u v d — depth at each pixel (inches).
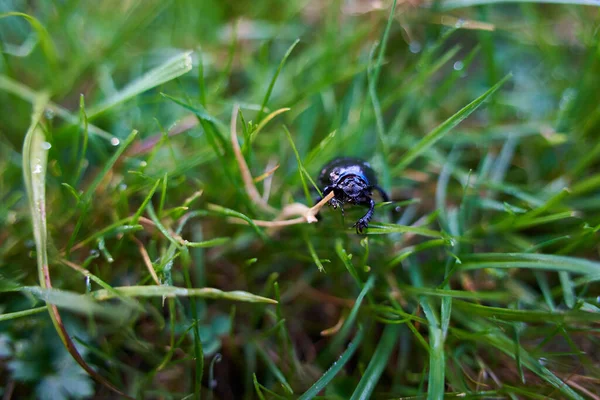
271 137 6.8
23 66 7.2
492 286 6.2
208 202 6.4
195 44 7.5
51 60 6.9
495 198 6.7
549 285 6.3
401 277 6.2
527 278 6.4
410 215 6.7
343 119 7.0
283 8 7.7
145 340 6.0
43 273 5.4
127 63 7.4
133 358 6.0
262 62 7.1
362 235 5.9
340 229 6.0
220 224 6.4
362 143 6.8
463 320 5.9
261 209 6.2
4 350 5.6
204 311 6.1
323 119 7.0
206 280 6.3
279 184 6.6
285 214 6.1
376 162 6.5
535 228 6.5
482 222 6.6
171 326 5.6
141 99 7.0
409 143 6.9
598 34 6.7
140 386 5.8
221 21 7.7
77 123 6.3
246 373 6.0
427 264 6.2
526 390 5.6
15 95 6.9
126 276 6.1
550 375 5.6
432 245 5.8
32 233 6.1
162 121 6.9
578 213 6.6
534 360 5.6
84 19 7.6
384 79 7.3
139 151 6.6
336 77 6.9
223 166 6.0
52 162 6.2
